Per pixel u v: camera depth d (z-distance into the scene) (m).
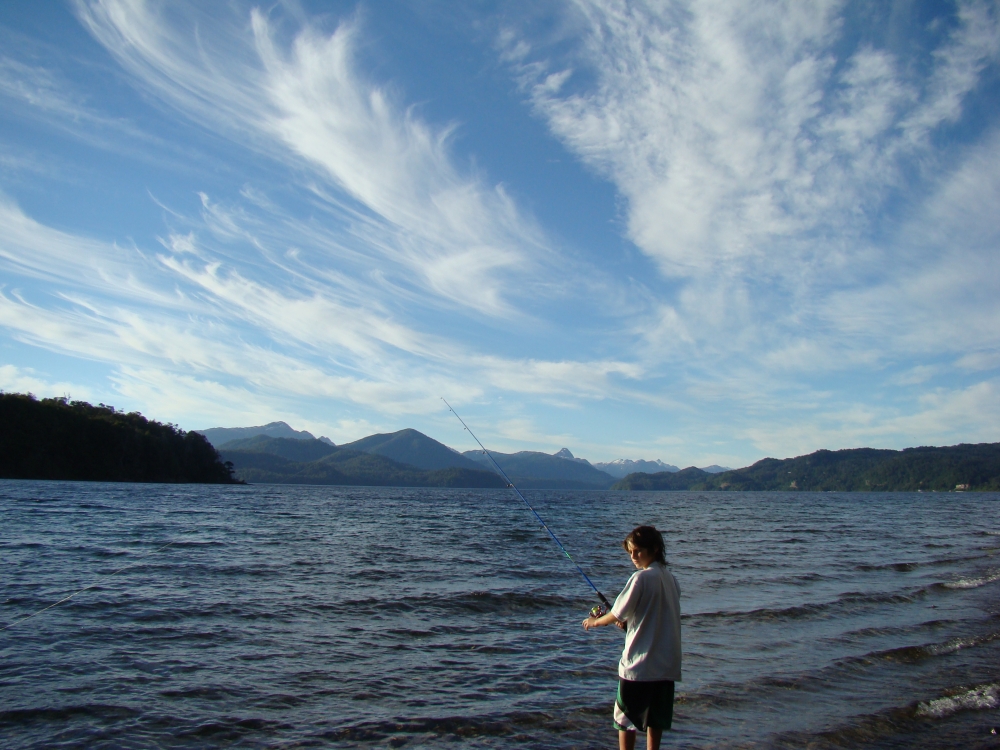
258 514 31.88
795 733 5.22
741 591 11.55
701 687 6.26
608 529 28.12
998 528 31.95
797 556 17.42
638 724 3.99
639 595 4.11
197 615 8.74
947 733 5.34
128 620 8.35
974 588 12.33
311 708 5.50
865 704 5.94
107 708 5.34
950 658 7.54
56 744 4.61
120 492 52.94
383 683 6.22
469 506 52.31
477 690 6.10
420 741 4.87
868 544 21.73
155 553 15.08
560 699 5.92
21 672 6.19
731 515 44.19
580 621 9.25
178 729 4.95
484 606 9.98
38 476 80.88
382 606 9.70
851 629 8.84
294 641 7.62
